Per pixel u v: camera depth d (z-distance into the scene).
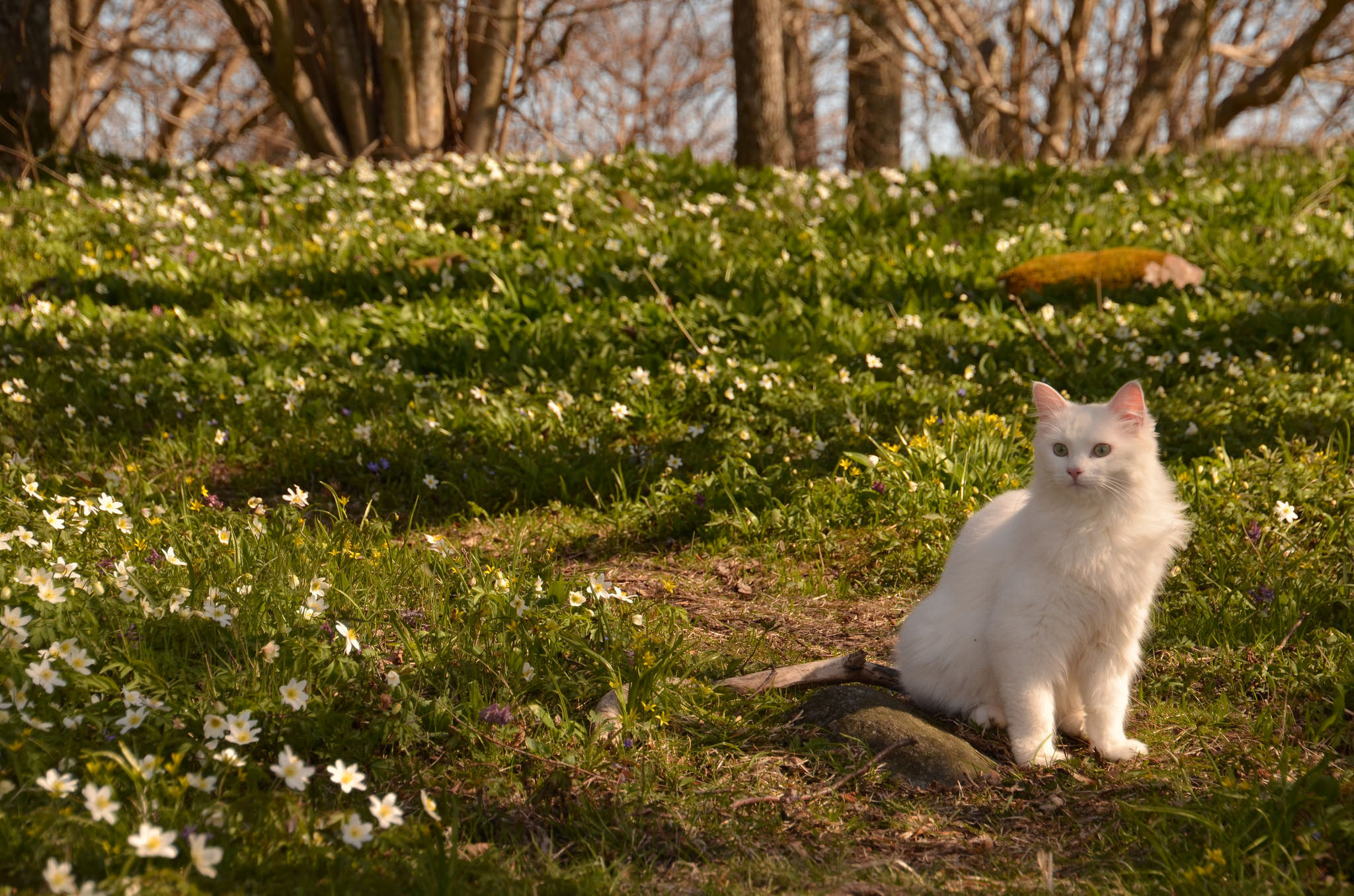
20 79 14.33
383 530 5.65
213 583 4.16
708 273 10.05
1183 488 6.05
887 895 2.97
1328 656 4.41
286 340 9.02
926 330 9.35
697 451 7.31
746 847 3.22
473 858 3.00
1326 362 8.54
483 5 17.67
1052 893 2.93
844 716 3.91
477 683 3.82
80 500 5.43
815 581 5.77
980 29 26.09
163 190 13.71
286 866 2.67
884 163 26.12
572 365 8.54
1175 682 4.39
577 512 6.83
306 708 3.49
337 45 16.91
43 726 2.96
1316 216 12.09
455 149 18.17
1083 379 8.41
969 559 4.07
